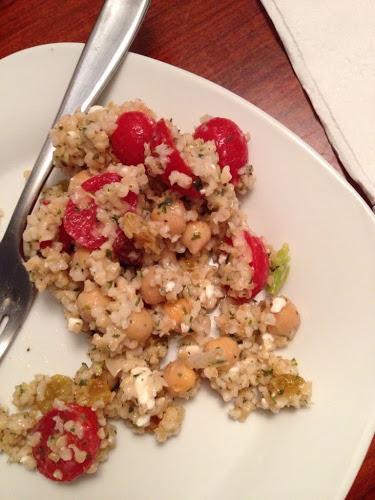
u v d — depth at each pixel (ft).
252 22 0.78
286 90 0.77
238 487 0.64
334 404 0.63
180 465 0.65
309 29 0.76
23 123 0.72
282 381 0.63
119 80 0.71
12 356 0.68
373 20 0.76
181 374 0.63
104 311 0.62
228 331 0.65
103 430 0.62
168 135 0.63
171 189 0.65
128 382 0.62
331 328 0.65
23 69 0.71
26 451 0.64
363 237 0.65
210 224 0.66
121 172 0.64
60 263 0.64
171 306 0.64
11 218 0.69
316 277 0.66
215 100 0.69
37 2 0.78
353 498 0.65
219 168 0.65
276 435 0.64
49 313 0.69
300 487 0.62
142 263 0.66
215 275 0.68
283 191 0.68
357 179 0.73
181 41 0.78
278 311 0.65
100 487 0.65
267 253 0.67
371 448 0.66
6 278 0.68
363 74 0.75
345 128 0.74
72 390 0.64
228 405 0.66
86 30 0.78
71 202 0.64
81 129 0.65
